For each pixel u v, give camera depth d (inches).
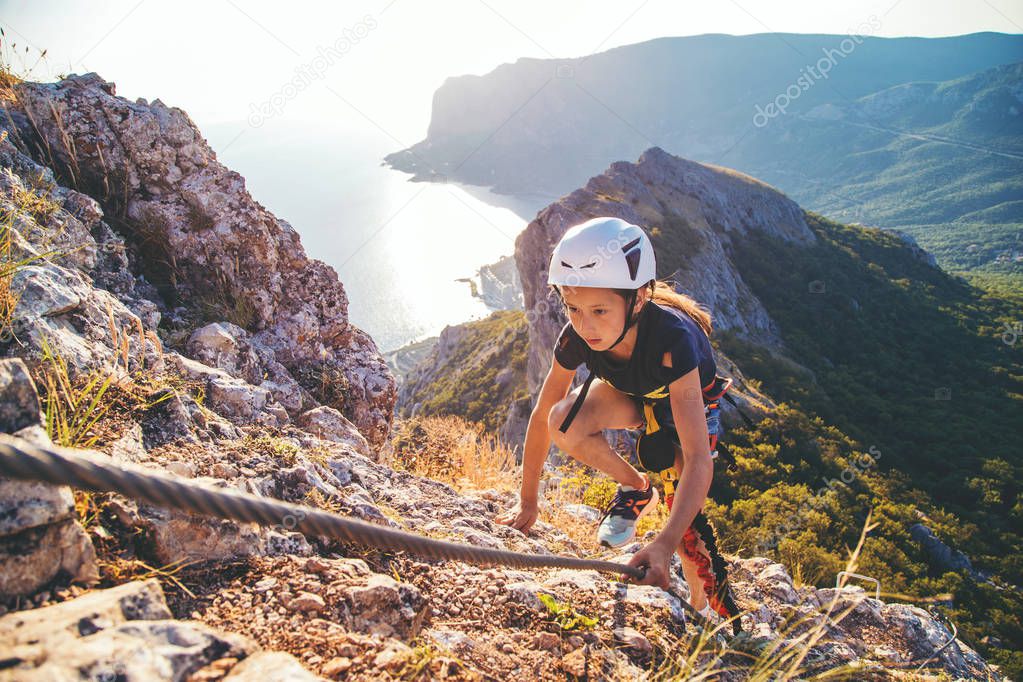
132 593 54.2
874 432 2942.9
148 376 107.7
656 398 101.1
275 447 108.0
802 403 2760.8
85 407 88.0
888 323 4160.9
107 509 71.3
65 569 58.4
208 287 186.4
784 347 3545.8
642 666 88.9
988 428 3016.7
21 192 130.3
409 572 93.8
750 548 309.3
